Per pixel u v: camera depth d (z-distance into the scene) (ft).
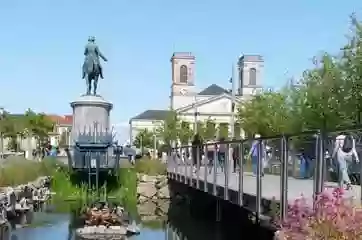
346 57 110.42
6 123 260.83
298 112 139.13
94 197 117.80
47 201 112.47
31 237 70.59
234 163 56.34
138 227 81.10
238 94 371.56
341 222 24.99
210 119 309.01
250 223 64.85
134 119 408.05
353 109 108.68
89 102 128.77
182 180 101.19
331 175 32.94
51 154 152.05
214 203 93.91
